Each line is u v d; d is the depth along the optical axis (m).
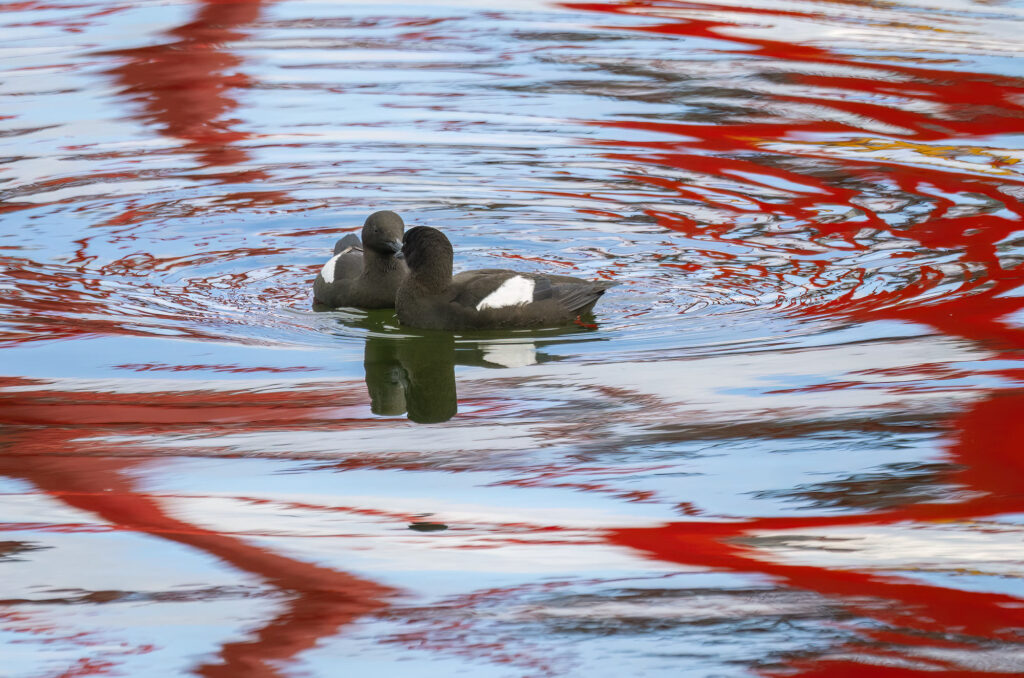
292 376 13.97
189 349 14.75
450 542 10.08
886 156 22.52
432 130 24.25
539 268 17.72
